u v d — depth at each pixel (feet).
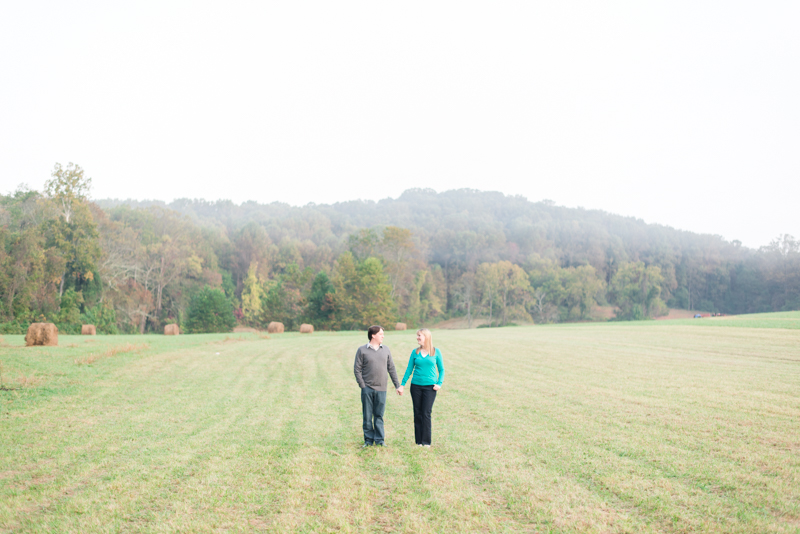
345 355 73.15
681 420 29.30
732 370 49.24
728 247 490.08
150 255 279.08
